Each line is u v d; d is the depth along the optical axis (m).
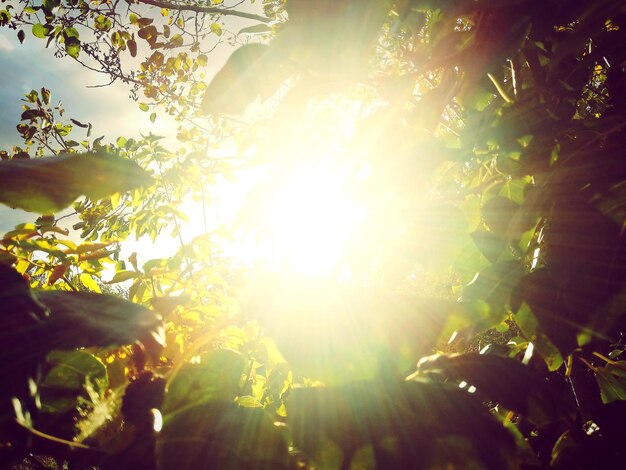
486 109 0.49
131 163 0.33
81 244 0.43
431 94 0.43
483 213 0.43
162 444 0.30
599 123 0.40
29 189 0.30
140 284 0.48
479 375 0.32
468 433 0.29
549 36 0.43
